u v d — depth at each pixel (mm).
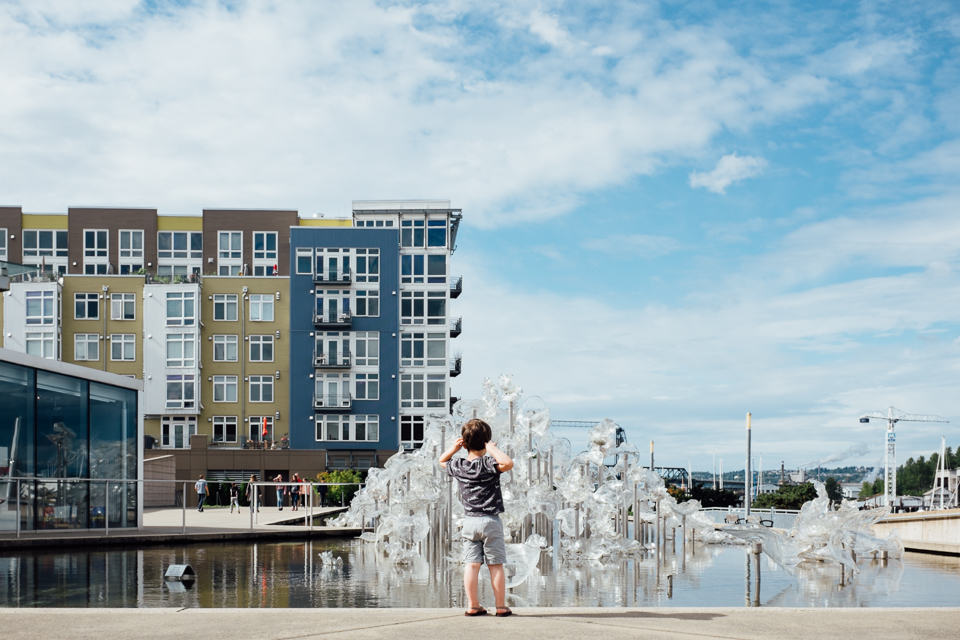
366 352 60406
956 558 17453
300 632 5945
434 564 13992
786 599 10039
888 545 16250
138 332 59719
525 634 5887
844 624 6359
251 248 62844
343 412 59781
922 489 132375
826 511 15266
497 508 6875
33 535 18172
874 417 109438
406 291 61156
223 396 60312
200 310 60031
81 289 59812
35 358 18734
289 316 60625
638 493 17438
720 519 28453
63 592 10320
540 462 16969
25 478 18234
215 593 10266
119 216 62688
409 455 18016
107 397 20688
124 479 20172
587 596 10102
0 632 5938
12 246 62219
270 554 15961
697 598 10016
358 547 17812
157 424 59812
